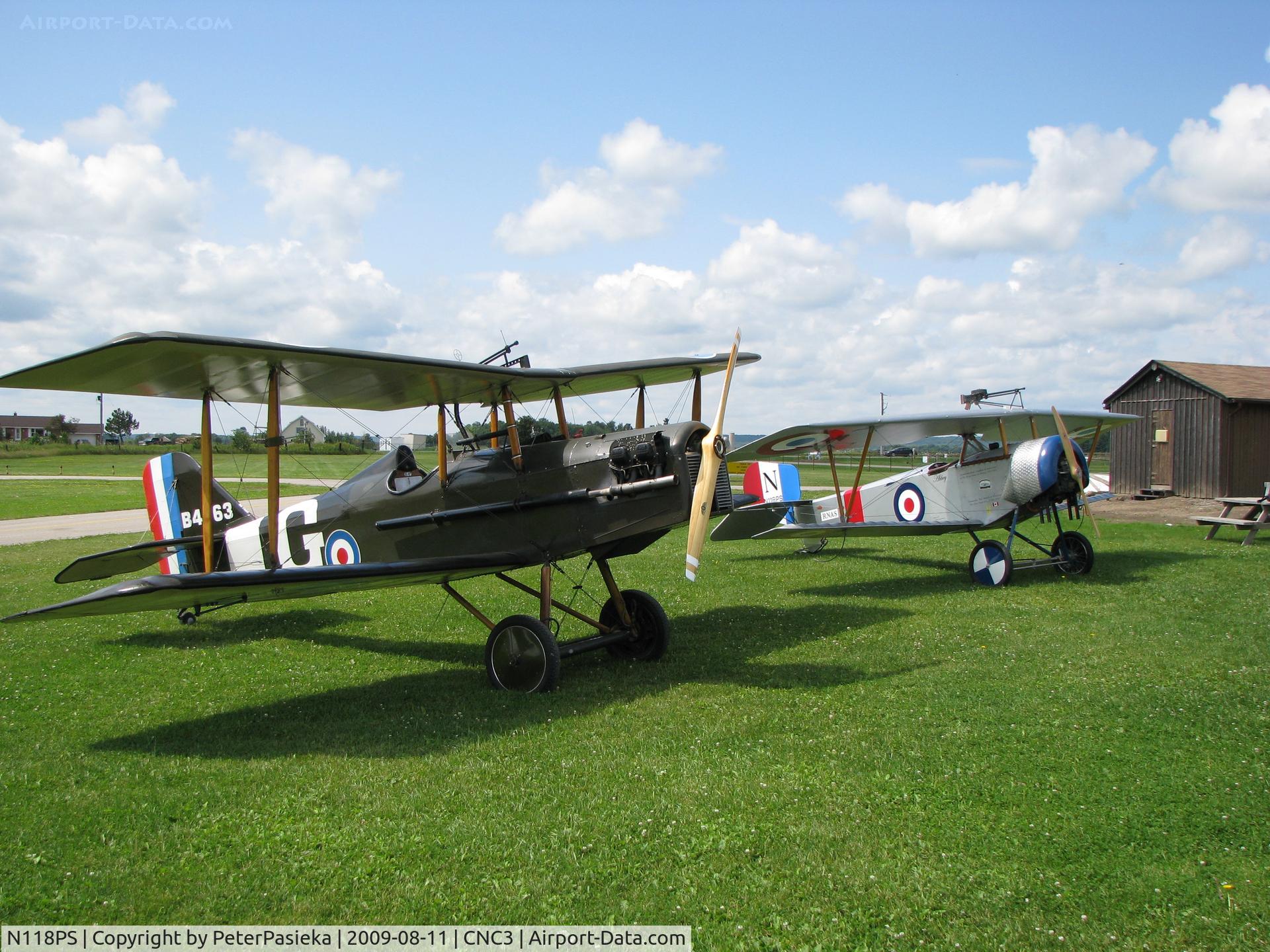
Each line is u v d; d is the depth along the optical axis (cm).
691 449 604
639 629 675
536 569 1209
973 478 1110
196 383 593
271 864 331
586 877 315
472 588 1053
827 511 1357
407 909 297
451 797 391
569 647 614
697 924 285
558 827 356
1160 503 1917
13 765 450
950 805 373
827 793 387
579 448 640
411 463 736
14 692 600
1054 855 327
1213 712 495
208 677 642
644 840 344
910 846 335
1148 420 2023
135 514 2377
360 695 588
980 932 277
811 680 588
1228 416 1856
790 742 456
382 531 741
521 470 655
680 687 582
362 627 832
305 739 488
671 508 591
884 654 653
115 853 345
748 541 1491
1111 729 469
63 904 305
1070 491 1012
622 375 752
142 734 502
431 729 501
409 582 607
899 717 496
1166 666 600
